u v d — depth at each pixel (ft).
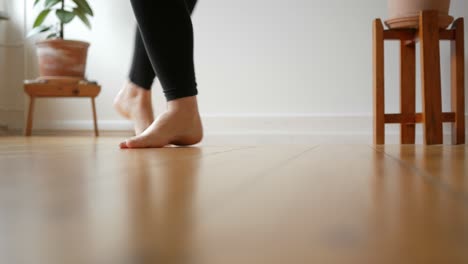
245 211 0.78
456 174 1.53
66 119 10.82
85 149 3.86
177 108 4.35
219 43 10.01
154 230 0.60
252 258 0.45
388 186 1.18
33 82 9.71
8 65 11.16
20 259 0.46
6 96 11.13
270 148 4.09
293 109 9.90
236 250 0.49
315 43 9.78
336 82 9.77
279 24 9.86
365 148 4.18
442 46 9.12
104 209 0.79
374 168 1.81
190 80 4.36
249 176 1.46
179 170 1.69
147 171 1.64
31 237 0.56
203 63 10.07
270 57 9.91
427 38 6.22
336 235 0.57
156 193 1.03
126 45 10.56
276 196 0.99
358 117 9.66
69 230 0.60
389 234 0.58
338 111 9.79
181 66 4.25
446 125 9.20
